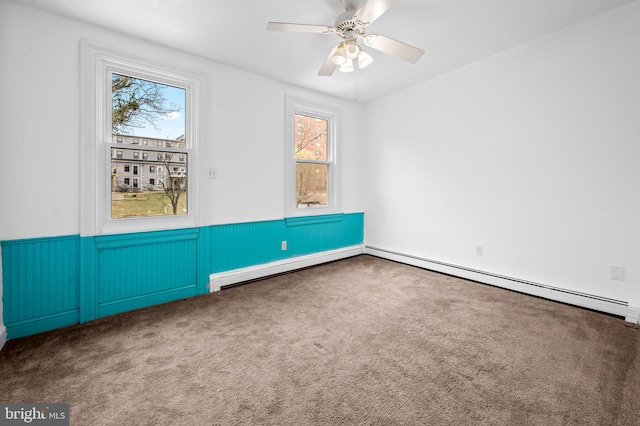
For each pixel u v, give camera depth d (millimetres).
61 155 2166
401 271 3670
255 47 2672
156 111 2652
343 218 4355
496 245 3053
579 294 2500
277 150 3492
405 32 2498
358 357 1781
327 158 4207
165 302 2701
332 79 3480
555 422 1268
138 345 1920
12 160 1990
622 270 2299
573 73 2461
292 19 2244
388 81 3594
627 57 2207
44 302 2137
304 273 3605
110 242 2385
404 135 3928
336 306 2580
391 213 4188
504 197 2961
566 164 2543
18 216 2023
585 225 2467
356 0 1914
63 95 2156
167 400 1408
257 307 2568
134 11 2119
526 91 2744
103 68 2350
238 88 3115
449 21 2336
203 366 1688
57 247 2180
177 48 2674
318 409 1350
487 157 3074
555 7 2184
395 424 1261
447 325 2201
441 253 3582
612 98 2287
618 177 2289
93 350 1857
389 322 2256
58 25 2127
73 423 1262
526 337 2010
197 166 2844
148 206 2625
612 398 1413
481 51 2873
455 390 1479
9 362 1717
